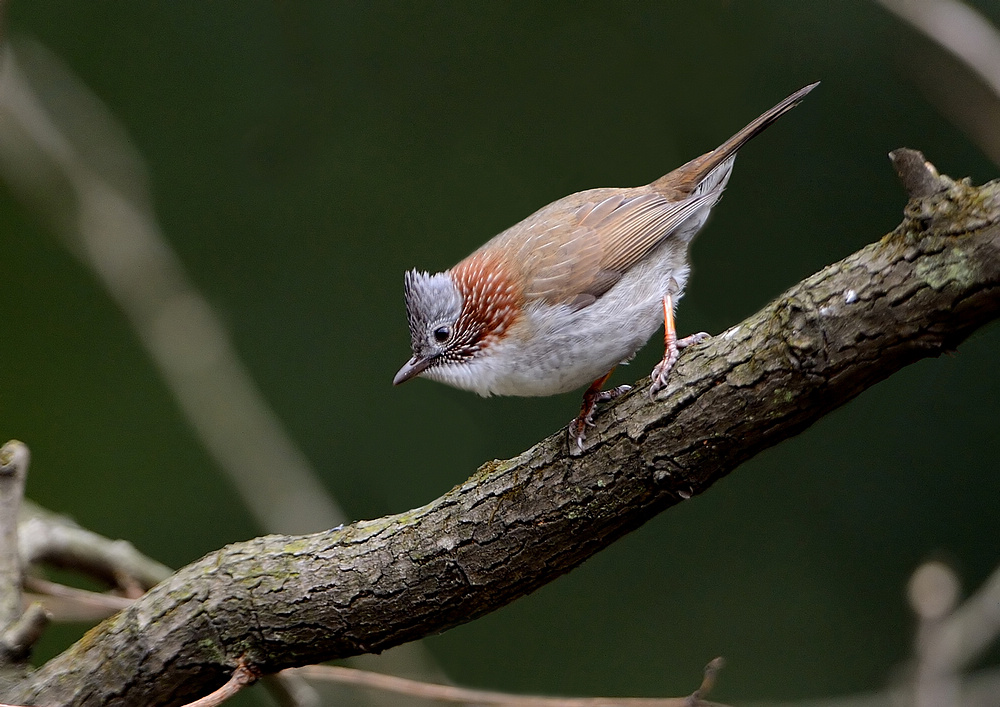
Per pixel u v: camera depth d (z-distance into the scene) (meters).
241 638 6.42
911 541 11.88
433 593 6.18
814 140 12.25
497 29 13.62
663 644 12.14
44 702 6.47
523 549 6.00
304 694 8.02
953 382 12.16
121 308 11.96
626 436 5.66
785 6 12.28
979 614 8.27
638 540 12.64
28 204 12.36
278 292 13.42
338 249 13.49
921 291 4.71
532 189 13.28
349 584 6.25
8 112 11.82
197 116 13.73
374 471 12.78
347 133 13.64
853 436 12.45
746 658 11.91
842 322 4.94
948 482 11.95
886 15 11.84
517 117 13.46
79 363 13.49
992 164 11.64
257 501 11.30
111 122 13.22
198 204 13.58
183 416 13.34
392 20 13.68
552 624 12.41
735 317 12.29
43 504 12.91
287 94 13.70
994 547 11.58
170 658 6.42
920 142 11.91
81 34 13.81
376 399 13.05
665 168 12.94
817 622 11.88
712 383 5.36
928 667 7.20
